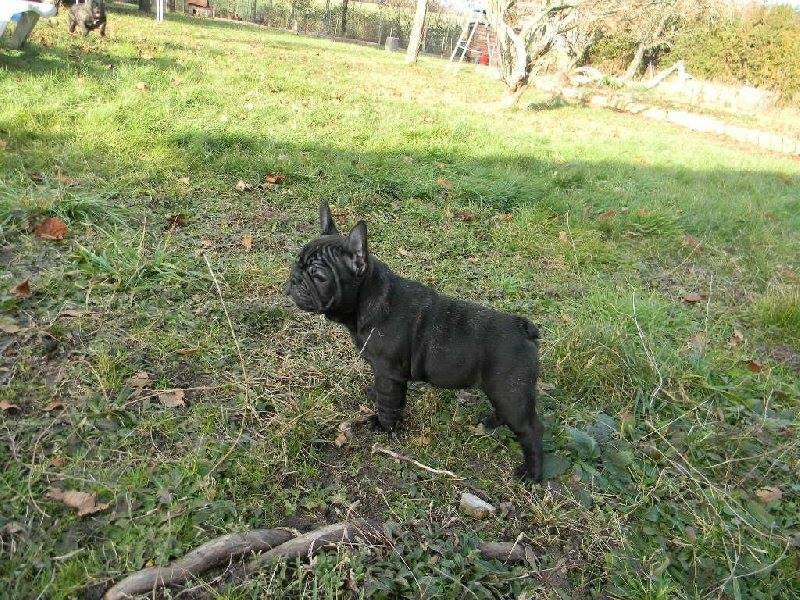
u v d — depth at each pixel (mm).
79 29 2818
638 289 1183
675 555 633
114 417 657
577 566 599
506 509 648
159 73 2131
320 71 3303
